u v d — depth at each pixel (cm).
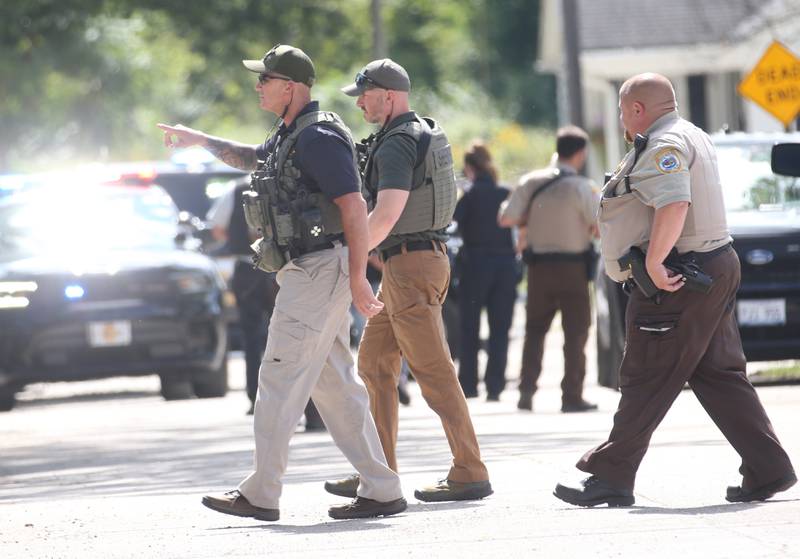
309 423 4644
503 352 5500
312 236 2719
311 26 16425
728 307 2734
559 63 15725
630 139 2759
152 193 6575
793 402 4612
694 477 3089
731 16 12250
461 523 2677
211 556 2467
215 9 15850
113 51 16075
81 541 2686
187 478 3597
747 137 5538
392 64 2941
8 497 3472
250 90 19912
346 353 2798
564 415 4766
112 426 5144
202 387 6216
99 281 5806
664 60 12406
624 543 2414
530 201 4938
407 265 2939
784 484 2730
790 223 5053
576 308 4909
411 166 2888
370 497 2811
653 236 2664
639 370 2736
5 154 16988
